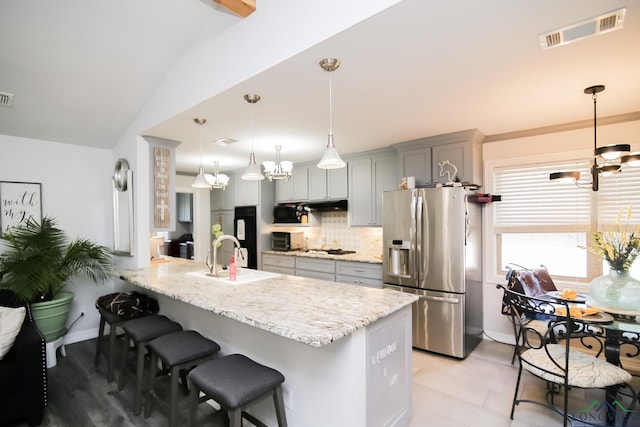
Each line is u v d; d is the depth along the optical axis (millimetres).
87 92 2848
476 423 2105
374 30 1543
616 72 1992
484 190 3551
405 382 1994
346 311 1667
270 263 5145
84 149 3715
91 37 2326
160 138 3414
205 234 6215
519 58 1817
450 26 1521
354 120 2887
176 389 1805
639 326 1856
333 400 1595
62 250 3438
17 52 2340
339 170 4547
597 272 3023
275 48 1860
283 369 1855
